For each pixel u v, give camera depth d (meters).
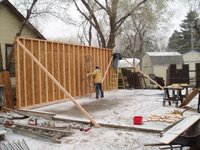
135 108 11.62
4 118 9.03
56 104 13.27
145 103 13.01
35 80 12.30
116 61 19.38
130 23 34.38
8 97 11.27
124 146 6.84
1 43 14.80
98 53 17.53
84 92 15.76
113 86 19.45
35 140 7.36
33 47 12.26
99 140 7.32
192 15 28.00
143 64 46.25
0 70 13.38
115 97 15.54
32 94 12.11
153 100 14.05
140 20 27.27
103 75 18.17
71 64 14.74
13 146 6.64
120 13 24.55
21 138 7.50
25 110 10.20
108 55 18.98
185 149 5.94
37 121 9.26
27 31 16.67
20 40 11.59
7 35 15.21
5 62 14.98
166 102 13.26
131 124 8.68
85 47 16.03
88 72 16.09
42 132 7.75
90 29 28.12
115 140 7.32
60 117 9.75
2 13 14.84
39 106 12.42
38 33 17.23
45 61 12.89
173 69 18.17
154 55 43.34
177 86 12.34
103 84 18.20
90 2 23.00
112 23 23.86
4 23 15.00
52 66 13.32
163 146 6.36
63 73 14.07
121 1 22.98
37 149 6.68
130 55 44.62
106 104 12.86
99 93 15.96
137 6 22.98
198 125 5.81
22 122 9.13
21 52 11.61
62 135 7.63
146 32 39.12
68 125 8.87
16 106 11.48
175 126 5.81
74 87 14.90
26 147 6.65
